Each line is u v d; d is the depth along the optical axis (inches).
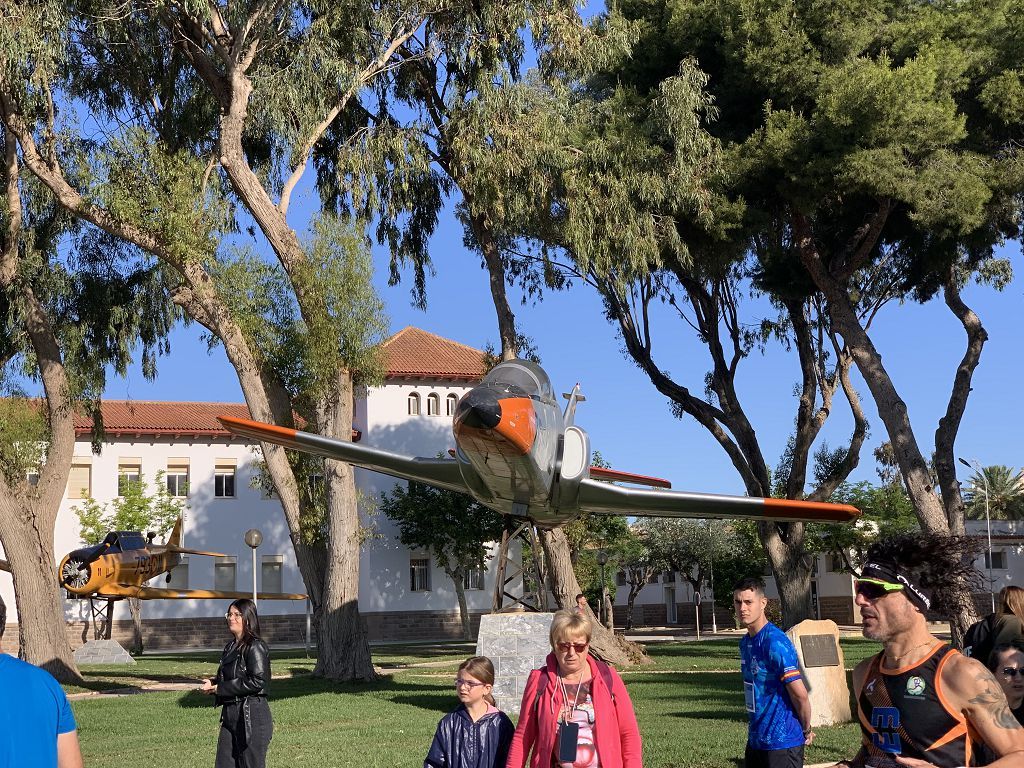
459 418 522.3
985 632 217.5
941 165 874.1
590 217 907.4
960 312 1061.8
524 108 914.1
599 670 203.8
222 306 871.1
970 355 1053.8
